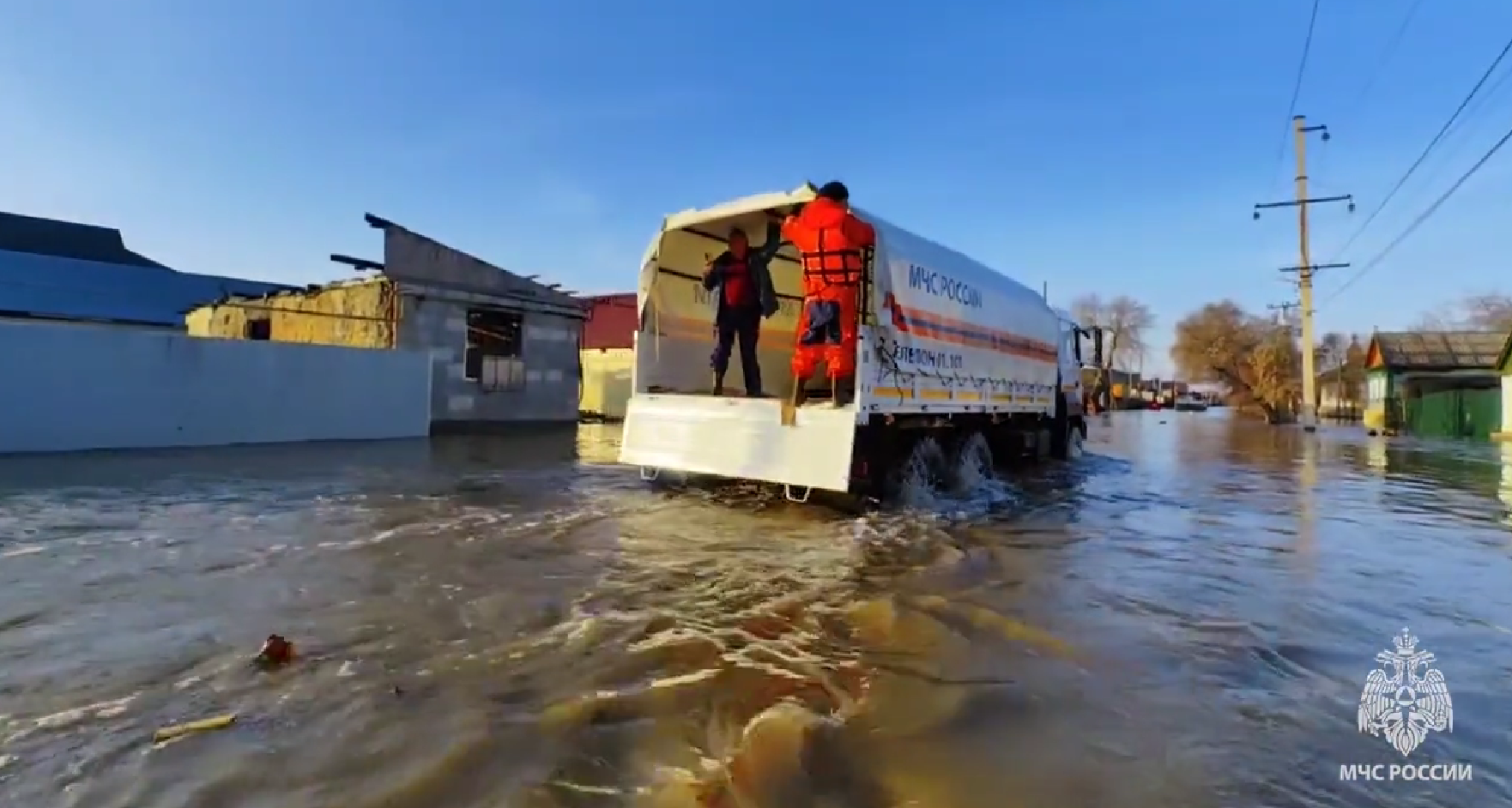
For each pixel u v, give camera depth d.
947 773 2.51
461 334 17.67
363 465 10.45
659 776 2.43
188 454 11.21
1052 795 2.39
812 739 2.71
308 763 2.44
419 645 3.55
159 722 2.69
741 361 9.97
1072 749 2.71
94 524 6.07
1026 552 6.00
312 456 11.41
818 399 8.25
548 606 4.21
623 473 9.92
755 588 4.69
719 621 4.05
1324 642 3.91
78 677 3.08
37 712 2.76
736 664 3.44
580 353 21.14
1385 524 7.54
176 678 3.09
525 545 5.73
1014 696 3.17
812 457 7.08
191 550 5.29
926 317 8.12
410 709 2.86
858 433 7.05
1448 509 8.62
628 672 3.29
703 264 9.23
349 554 5.28
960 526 7.03
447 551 5.47
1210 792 2.44
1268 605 4.59
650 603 4.33
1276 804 2.38
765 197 7.54
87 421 11.08
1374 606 4.58
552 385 19.84
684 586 4.71
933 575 5.12
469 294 17.72
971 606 4.43
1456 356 30.16
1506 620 4.33
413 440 14.62
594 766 2.48
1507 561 5.87
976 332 9.45
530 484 8.90
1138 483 10.94
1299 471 12.88
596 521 6.76
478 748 2.57
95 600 4.12
